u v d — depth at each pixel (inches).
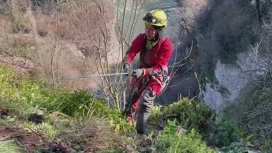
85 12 450.0
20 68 592.7
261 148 312.3
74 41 552.4
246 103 746.2
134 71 239.0
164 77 245.0
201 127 292.7
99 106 271.0
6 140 185.0
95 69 499.2
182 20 1090.7
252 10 1203.9
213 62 1224.2
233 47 1200.2
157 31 241.0
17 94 303.3
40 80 475.2
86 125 223.0
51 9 614.9
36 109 254.5
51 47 635.5
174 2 1290.6
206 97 1186.0
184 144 229.0
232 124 301.4
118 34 458.3
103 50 484.7
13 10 821.2
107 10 466.9
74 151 197.0
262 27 958.4
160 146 225.9
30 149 188.1
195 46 1261.1
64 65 606.5
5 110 233.8
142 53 249.3
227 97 1122.7
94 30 450.9
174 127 251.0
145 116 243.3
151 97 242.8
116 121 259.8
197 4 1288.1
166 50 242.8
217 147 273.7
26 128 210.1
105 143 211.0
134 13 459.5
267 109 614.5
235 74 1098.7
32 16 715.4
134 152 212.2
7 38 742.5
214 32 1254.3
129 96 267.4
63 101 278.4
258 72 873.5
